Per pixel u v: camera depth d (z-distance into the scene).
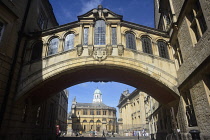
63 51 12.79
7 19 11.59
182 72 11.18
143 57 12.62
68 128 51.03
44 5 17.98
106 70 13.48
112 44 13.09
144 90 15.69
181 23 11.13
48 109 19.03
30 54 13.16
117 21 13.65
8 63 11.44
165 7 15.10
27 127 13.52
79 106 74.12
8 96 11.04
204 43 8.18
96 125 71.00
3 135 10.35
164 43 14.04
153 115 25.69
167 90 12.61
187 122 10.95
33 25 14.97
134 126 45.28
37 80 12.08
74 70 12.49
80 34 13.26
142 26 13.81
